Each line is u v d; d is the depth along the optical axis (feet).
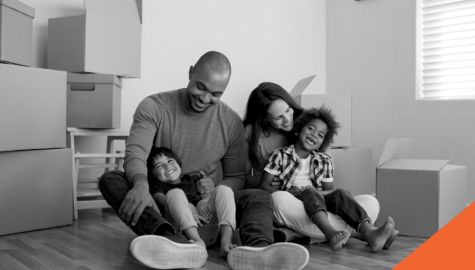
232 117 6.15
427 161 6.93
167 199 5.18
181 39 10.09
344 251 5.56
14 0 6.79
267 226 4.85
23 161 6.55
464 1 9.43
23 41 7.07
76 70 8.04
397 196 6.84
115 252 5.35
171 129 5.87
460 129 9.34
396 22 10.48
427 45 10.05
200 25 10.34
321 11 12.17
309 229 5.76
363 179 8.25
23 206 6.54
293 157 6.35
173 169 5.72
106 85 8.04
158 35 9.78
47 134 6.89
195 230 4.96
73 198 7.76
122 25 8.45
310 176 6.42
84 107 8.07
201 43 10.36
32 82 6.66
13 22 6.84
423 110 9.95
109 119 8.05
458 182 7.02
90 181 8.54
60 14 8.79
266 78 11.30
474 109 9.13
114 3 8.47
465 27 9.47
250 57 11.05
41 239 6.09
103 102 8.06
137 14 8.80
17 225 6.47
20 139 6.47
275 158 6.38
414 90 10.12
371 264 4.91
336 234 5.20
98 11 8.11
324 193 6.01
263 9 11.25
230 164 6.27
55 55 8.27
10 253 5.28
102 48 8.16
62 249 5.50
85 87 8.12
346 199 5.62
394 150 7.34
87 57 7.95
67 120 8.04
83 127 8.07
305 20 11.93
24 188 6.56
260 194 5.20
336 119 7.98
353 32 11.44
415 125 10.08
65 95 7.20
